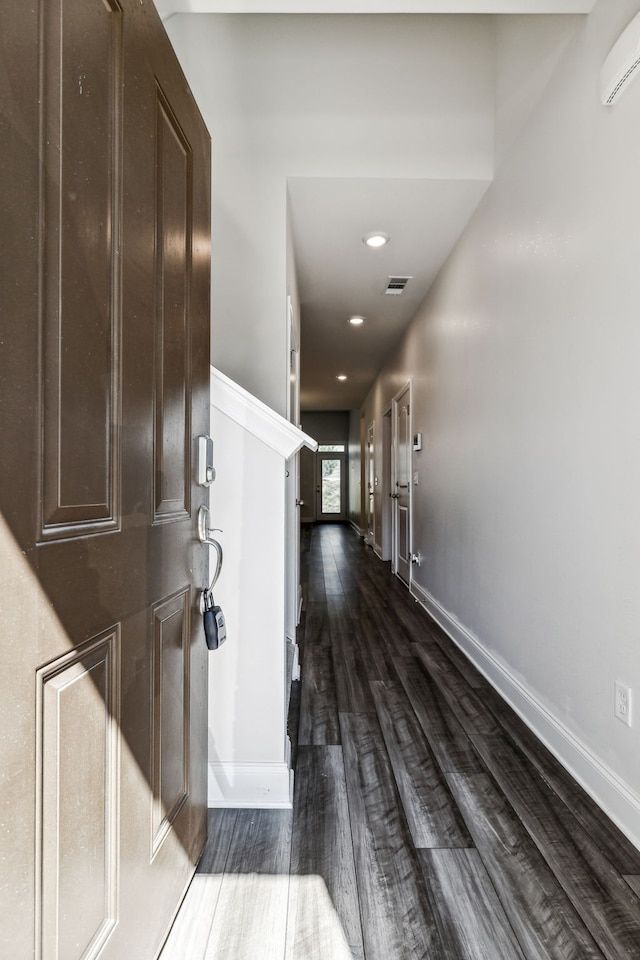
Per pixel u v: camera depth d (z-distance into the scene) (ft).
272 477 5.17
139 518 2.96
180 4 5.65
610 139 5.02
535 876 4.17
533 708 6.64
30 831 1.97
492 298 8.20
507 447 7.57
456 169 8.18
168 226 3.44
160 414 3.30
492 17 8.18
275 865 4.28
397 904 3.88
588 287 5.41
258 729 5.16
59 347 2.17
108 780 2.60
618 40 4.62
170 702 3.49
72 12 2.26
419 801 5.18
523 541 6.95
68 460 2.23
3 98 1.82
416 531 14.46
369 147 8.23
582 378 5.51
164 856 3.39
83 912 2.36
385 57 8.27
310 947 3.51
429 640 10.48
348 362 21.26
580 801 5.18
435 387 12.16
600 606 5.17
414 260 11.26
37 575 2.01
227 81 8.28
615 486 4.94
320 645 10.16
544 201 6.41
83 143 2.36
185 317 3.81
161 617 3.31
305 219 9.53
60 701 2.17
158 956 3.39
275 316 8.25
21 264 1.93
